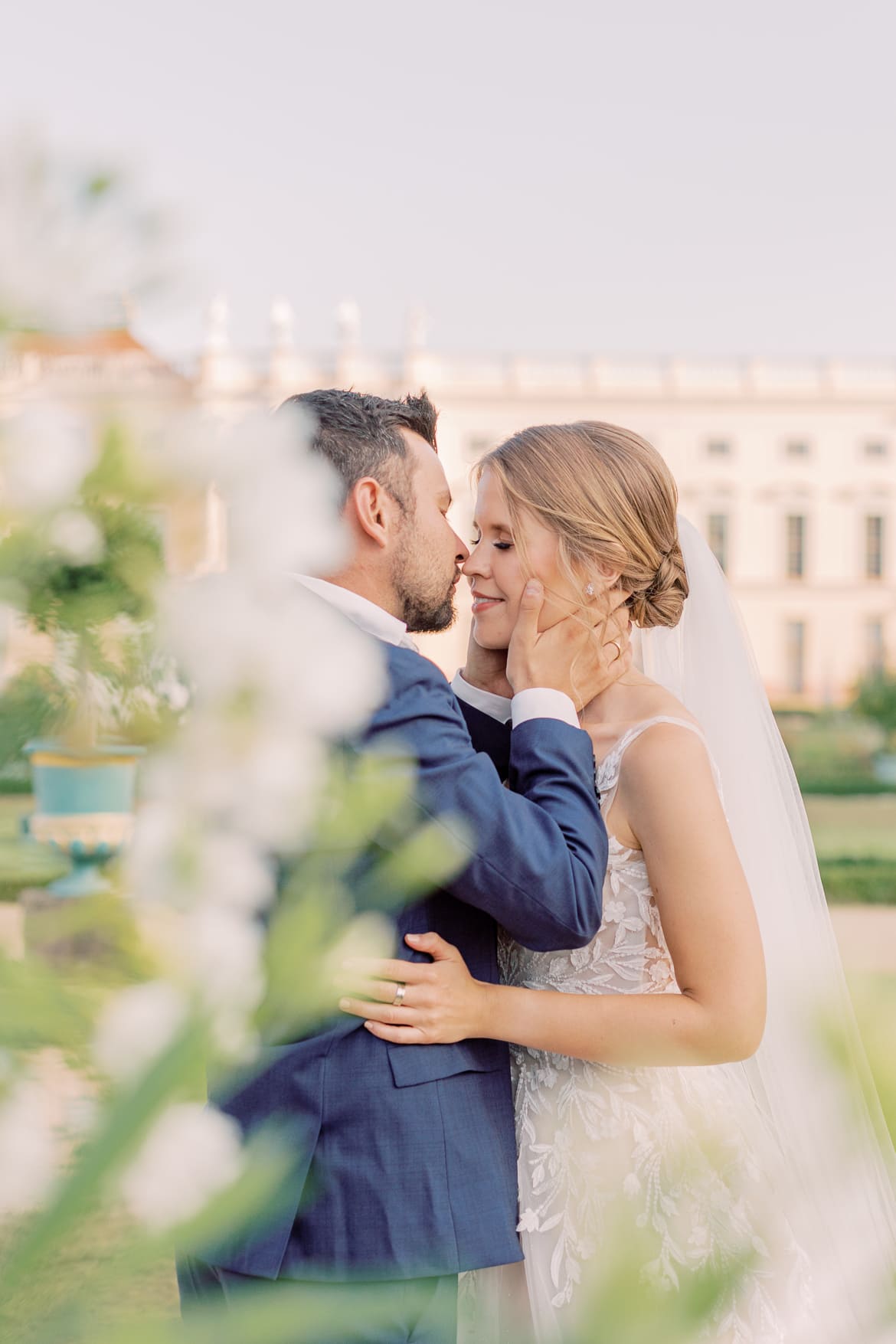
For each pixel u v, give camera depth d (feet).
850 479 171.22
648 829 5.50
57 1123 0.98
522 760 5.23
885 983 1.97
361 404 5.21
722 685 7.19
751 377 169.68
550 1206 5.09
